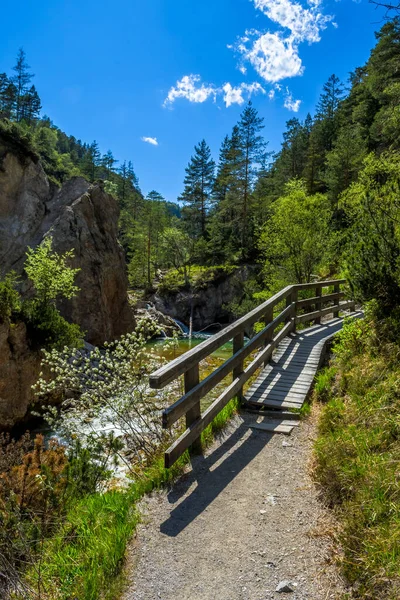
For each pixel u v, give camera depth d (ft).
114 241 88.79
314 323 35.19
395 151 34.55
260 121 136.98
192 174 173.99
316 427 15.37
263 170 144.97
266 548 9.05
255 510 10.61
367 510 8.95
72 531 10.63
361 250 19.30
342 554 8.44
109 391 21.72
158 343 78.64
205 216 177.27
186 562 8.75
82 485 14.67
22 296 68.03
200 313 126.52
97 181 90.58
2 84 188.44
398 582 7.04
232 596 7.71
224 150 186.80
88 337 74.38
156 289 138.41
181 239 156.35
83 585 8.13
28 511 11.79
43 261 47.91
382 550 7.70
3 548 9.84
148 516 10.60
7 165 74.43
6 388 38.47
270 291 62.54
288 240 59.06
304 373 21.22
